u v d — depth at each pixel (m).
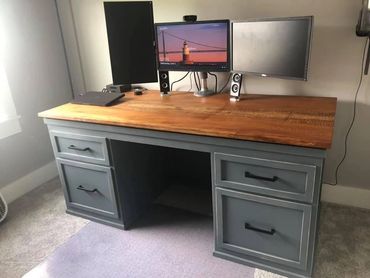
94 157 1.82
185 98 1.96
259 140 1.30
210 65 1.85
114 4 1.92
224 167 1.46
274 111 1.60
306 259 1.43
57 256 1.73
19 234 1.92
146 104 1.87
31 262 1.69
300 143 1.22
